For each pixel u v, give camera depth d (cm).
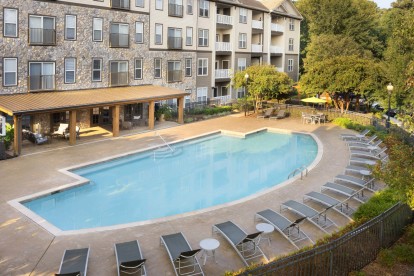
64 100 2575
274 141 3003
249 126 3431
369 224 1084
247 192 1917
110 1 3139
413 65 1128
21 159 2172
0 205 1503
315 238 1270
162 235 1224
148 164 2352
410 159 1030
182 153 2611
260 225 1245
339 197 1658
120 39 3269
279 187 1767
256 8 4744
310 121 3716
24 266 1065
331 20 6109
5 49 2525
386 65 3750
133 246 1099
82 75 3023
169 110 3600
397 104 3428
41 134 2631
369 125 3244
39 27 2698
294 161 2462
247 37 4747
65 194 1761
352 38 5844
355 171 1939
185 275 1032
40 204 1655
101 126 3219
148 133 3014
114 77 3266
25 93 2659
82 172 2105
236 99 4588
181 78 3922
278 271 877
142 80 3528
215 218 1412
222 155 2591
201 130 3195
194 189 1950
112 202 1752
